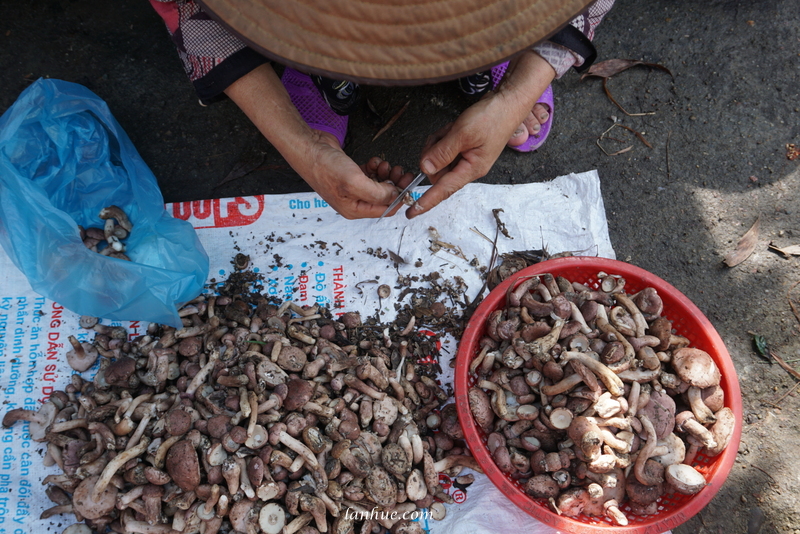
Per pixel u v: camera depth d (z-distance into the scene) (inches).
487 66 43.5
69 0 108.0
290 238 97.2
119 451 76.2
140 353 86.1
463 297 95.3
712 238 101.4
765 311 97.5
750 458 90.4
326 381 82.4
